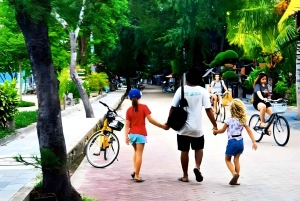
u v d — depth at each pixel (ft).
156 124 26.37
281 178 27.20
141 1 27.45
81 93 59.88
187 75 26.23
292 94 88.89
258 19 61.67
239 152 25.70
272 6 60.64
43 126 19.27
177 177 27.71
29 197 20.25
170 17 130.00
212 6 71.82
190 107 25.84
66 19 19.63
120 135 48.08
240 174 28.35
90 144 31.35
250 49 84.94
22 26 18.79
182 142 26.05
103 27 24.97
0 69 98.32
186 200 22.49
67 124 50.72
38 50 18.85
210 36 136.98
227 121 25.75
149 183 26.20
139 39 145.28
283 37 63.41
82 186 25.61
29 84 155.12
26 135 42.14
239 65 125.70
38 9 16.85
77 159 35.01
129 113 27.14
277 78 97.76
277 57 83.92
